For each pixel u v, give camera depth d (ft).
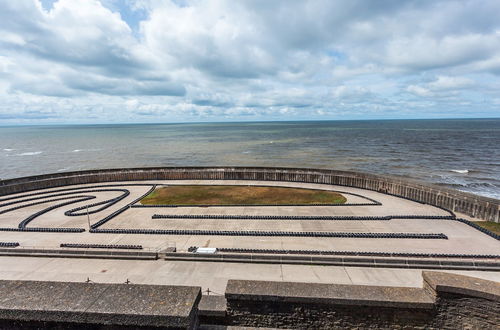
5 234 68.08
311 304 30.22
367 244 60.80
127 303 20.34
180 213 81.92
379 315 29.94
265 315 30.89
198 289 22.08
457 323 29.43
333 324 30.55
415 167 226.79
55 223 75.15
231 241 63.26
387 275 48.75
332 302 29.89
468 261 50.98
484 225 70.03
